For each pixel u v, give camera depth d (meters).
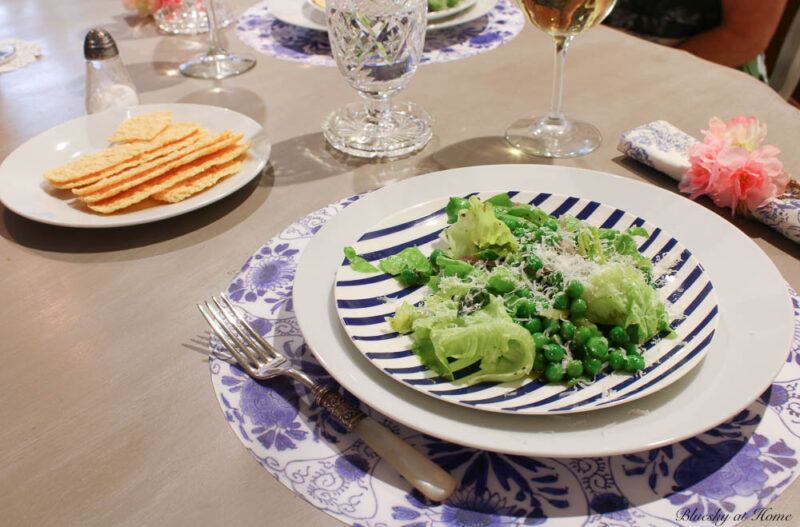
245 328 0.79
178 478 0.63
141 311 0.86
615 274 0.70
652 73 1.49
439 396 0.61
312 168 1.19
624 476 0.60
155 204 1.04
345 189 1.12
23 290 0.92
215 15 1.71
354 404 0.70
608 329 0.73
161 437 0.67
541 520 0.57
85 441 0.68
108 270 0.95
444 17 1.74
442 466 0.62
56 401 0.73
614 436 0.58
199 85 1.54
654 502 0.58
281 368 0.73
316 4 1.74
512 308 0.72
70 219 0.98
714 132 1.05
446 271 0.78
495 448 0.56
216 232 1.02
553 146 1.21
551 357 0.66
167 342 0.81
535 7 1.09
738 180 0.95
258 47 1.72
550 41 1.69
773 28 2.38
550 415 0.61
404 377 0.65
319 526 0.58
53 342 0.82
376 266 0.82
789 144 1.17
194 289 0.90
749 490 0.58
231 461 0.64
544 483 0.60
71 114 1.43
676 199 0.92
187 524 0.59
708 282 0.74
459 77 1.53
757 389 0.61
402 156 1.22
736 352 0.67
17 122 1.41
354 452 0.64
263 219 1.05
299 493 0.60
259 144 1.19
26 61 1.70
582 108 1.36
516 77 1.52
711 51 2.47
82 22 1.94
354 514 0.58
